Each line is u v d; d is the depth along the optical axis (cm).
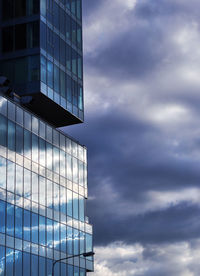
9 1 7544
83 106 8212
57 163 7362
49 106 7531
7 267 6128
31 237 6612
